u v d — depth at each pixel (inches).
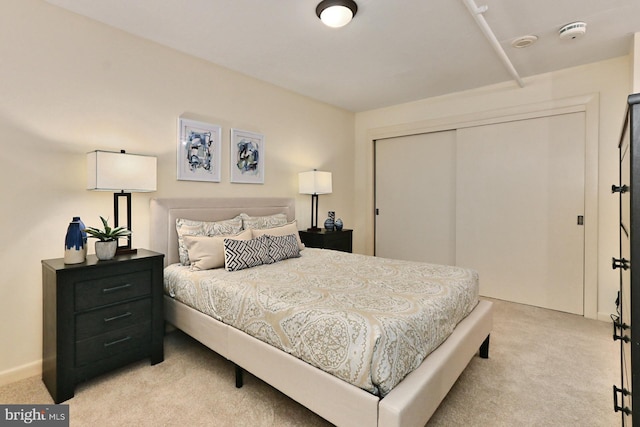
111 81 95.9
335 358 55.3
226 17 90.4
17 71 79.8
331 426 63.2
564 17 90.6
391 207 181.3
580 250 126.5
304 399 59.6
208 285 83.8
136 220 103.0
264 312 68.2
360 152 190.7
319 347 57.7
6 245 79.2
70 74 88.2
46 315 76.9
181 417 66.1
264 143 140.4
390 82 140.6
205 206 116.4
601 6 85.1
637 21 92.4
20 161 80.8
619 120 116.6
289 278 84.8
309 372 58.6
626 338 41.0
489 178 146.8
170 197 110.3
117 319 80.1
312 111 163.9
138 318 84.0
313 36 101.0
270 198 140.1
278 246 109.2
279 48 109.0
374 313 58.9
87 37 91.0
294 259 111.7
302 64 122.0
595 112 121.0
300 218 160.4
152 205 103.9
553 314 126.9
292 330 62.3
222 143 125.3
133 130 100.9
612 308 118.9
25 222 81.8
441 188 163.3
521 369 84.7
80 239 77.0
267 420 65.2
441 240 163.9
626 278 42.7
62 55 86.7
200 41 104.5
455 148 158.1
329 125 174.2
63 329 71.4
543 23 93.6
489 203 147.2
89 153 85.9
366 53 112.6
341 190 183.6
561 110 127.7
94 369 76.3
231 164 128.2
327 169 173.8
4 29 77.9
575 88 124.9
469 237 153.1
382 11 87.2
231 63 121.6
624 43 105.7
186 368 85.4
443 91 152.5
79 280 73.7
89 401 71.2
